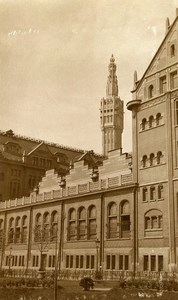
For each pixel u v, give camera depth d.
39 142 99.94
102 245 54.75
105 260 53.88
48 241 64.25
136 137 53.78
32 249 68.81
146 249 48.38
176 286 33.38
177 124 48.38
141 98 54.62
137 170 52.34
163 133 49.94
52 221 66.12
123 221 53.22
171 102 49.59
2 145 91.56
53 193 67.44
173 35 51.56
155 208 48.53
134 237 50.12
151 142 51.31
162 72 52.03
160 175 48.91
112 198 55.19
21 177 90.88
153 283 34.69
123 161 59.81
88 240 57.59
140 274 46.69
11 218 76.88
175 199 46.09
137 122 54.22
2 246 72.25
